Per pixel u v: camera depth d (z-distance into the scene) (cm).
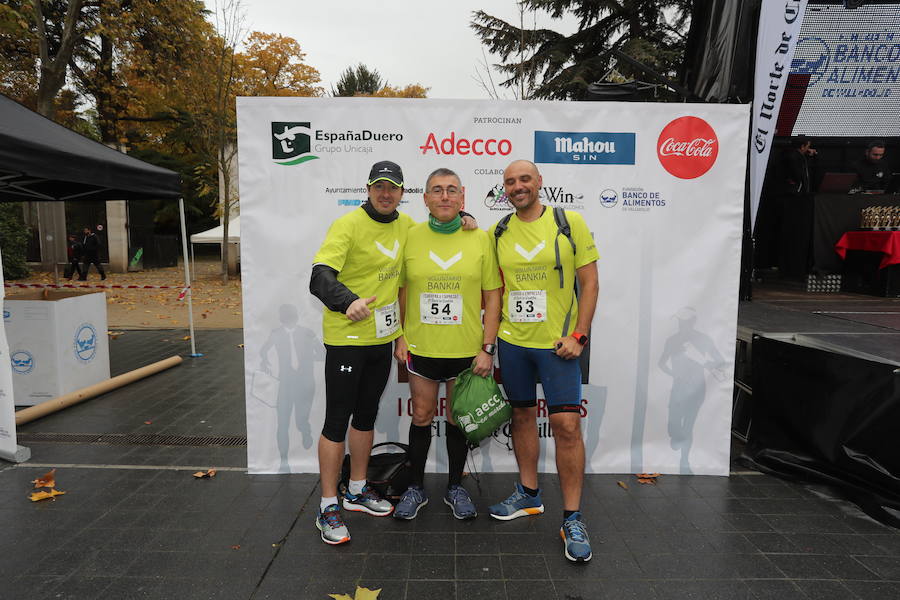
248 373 325
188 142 2405
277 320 321
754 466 343
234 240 1755
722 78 577
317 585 223
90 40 1595
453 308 257
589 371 329
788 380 338
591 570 235
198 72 1659
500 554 247
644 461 335
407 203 316
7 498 300
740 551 250
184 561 240
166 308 1085
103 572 232
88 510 287
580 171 316
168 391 518
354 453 279
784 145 956
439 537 261
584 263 249
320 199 314
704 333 327
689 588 222
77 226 1930
